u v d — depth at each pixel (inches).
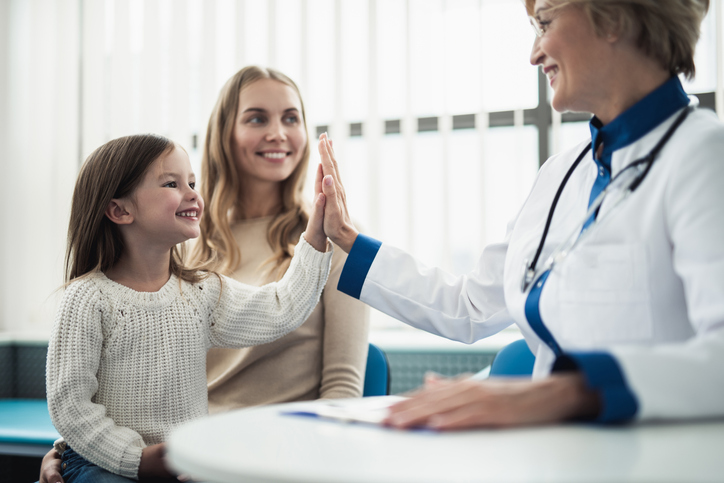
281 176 67.5
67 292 48.8
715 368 25.9
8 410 92.9
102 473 45.6
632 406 24.8
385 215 99.0
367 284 51.8
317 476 19.2
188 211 53.5
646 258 33.7
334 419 28.8
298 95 71.0
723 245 29.7
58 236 111.6
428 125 97.7
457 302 51.4
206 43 107.0
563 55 38.4
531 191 46.5
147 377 49.2
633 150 36.9
